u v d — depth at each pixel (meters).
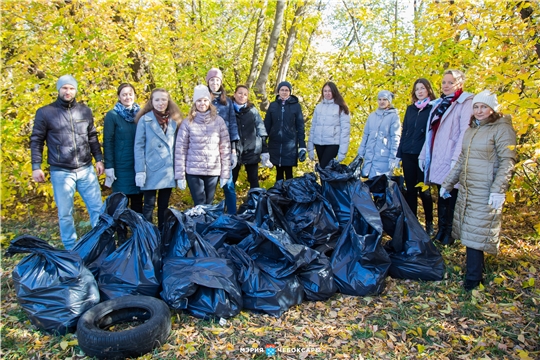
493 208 3.30
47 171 5.64
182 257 3.42
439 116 4.22
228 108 4.89
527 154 4.29
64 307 2.95
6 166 5.47
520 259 4.12
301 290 3.44
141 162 4.25
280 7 6.66
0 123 5.04
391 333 2.98
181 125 4.43
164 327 2.82
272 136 5.56
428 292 3.59
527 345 2.77
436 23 5.18
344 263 3.68
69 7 5.36
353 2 7.63
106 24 5.59
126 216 3.55
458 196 3.60
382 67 6.45
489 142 3.32
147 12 6.09
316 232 4.06
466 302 3.34
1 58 5.78
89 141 4.38
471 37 5.50
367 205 3.75
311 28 7.67
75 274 3.00
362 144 5.29
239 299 3.21
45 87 5.62
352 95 6.41
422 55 5.75
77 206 6.39
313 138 5.57
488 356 2.68
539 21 3.96
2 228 5.61
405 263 3.79
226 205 5.19
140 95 6.13
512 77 3.51
